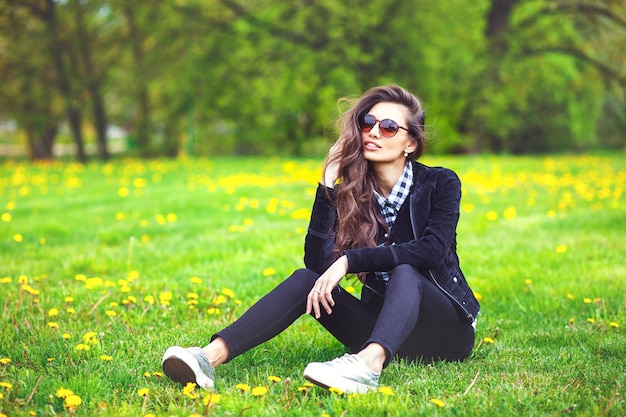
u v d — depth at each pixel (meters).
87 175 14.98
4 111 25.67
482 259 6.02
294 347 3.60
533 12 25.12
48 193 11.60
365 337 3.18
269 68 23.33
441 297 3.02
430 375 3.07
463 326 3.16
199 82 23.39
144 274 5.55
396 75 22.75
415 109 3.12
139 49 24.59
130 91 26.11
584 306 4.54
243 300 4.73
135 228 7.61
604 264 5.66
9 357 3.35
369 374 2.72
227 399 2.71
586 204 9.70
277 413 2.60
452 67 23.05
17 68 23.81
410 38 22.05
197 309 4.39
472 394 2.79
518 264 5.82
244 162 17.64
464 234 7.32
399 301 2.81
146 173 15.02
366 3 21.81
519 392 2.82
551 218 8.01
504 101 24.73
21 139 43.34
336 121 3.25
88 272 5.70
